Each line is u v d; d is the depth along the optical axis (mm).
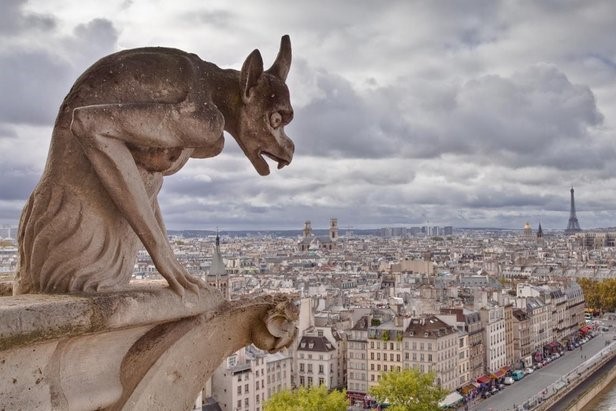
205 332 10492
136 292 9383
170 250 10008
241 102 10672
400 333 168375
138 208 9523
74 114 9102
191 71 9984
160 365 9859
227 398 128625
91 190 9508
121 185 9414
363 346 170000
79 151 9469
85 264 9500
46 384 8602
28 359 8391
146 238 9672
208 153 10875
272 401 97375
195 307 10211
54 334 8195
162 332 9984
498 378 192000
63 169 9445
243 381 131375
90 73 9617
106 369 9500
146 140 9562
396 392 105188
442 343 166500
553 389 168500
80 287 9430
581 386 176250
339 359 172750
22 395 8336
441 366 165375
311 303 185125
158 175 10312
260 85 10688
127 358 9789
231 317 10773
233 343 11016
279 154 11016
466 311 193500
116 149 9359
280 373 151375
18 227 9797
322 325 178625
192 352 10367
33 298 8594
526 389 180625
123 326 9117
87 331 8617
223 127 10195
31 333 7938
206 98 10062
